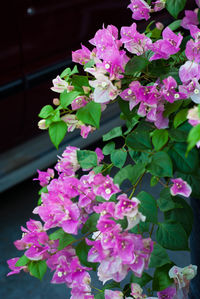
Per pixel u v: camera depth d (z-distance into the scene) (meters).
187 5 2.35
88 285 1.29
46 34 2.74
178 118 1.09
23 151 2.91
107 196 1.08
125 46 1.18
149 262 1.17
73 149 1.31
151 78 1.24
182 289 1.25
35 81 2.75
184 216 1.17
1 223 2.48
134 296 1.23
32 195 2.70
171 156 1.09
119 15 2.94
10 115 2.73
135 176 1.08
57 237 1.20
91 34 2.93
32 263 1.21
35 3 2.67
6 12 2.55
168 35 1.13
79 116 1.14
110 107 3.18
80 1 2.82
